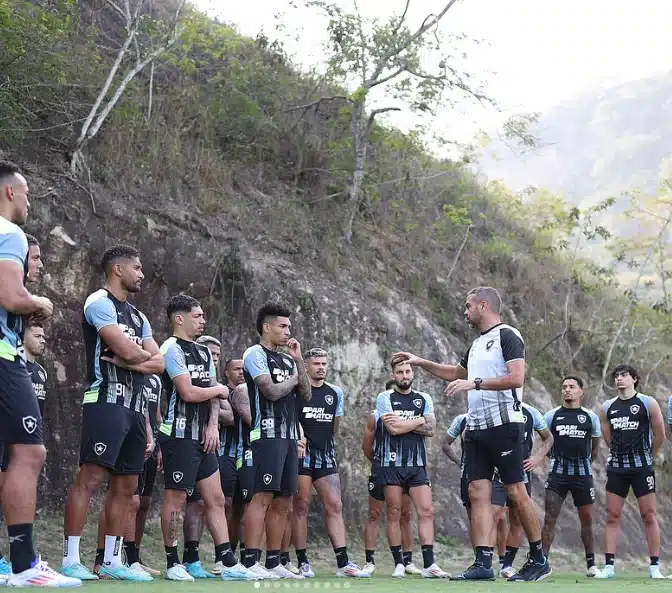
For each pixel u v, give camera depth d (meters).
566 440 10.80
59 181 11.65
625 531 14.89
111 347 5.79
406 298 15.59
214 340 8.59
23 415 4.35
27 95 11.87
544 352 17.73
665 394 19.20
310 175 16.05
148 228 12.19
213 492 6.90
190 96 15.12
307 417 8.98
